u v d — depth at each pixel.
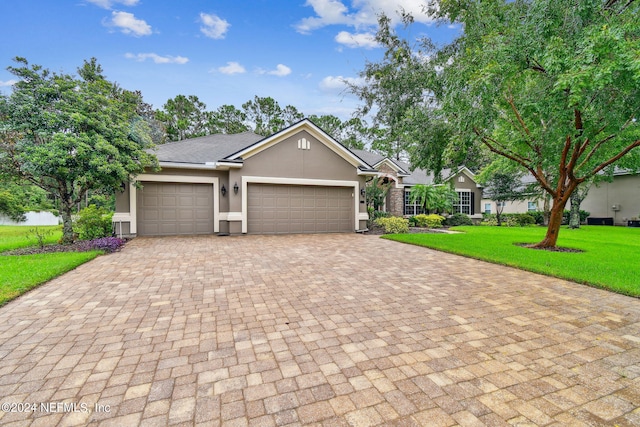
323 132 13.30
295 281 5.52
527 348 3.07
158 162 11.08
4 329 3.43
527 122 9.12
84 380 2.47
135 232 11.66
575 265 6.62
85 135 8.64
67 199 9.46
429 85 9.35
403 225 14.13
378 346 3.08
